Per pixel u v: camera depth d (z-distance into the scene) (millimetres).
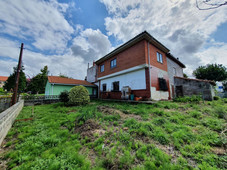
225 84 17906
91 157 1861
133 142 2250
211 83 8258
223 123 2984
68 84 12453
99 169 1546
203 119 3428
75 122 3711
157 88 7762
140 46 7664
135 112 4574
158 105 5648
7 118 2930
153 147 2049
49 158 1773
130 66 8344
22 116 4637
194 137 2340
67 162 1691
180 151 1932
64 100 7973
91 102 9203
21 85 19891
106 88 11812
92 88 15555
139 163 1666
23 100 7652
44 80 24141
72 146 2164
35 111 5695
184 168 1516
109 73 11031
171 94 9516
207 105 5504
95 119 3742
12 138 2623
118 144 2176
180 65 13164
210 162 1612
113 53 10094
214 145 2080
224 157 1686
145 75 7340
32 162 1677
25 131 2957
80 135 2699
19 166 1615
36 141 2367
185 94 9258
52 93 11430
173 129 2777
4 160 1820
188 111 4375
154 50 8281
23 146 2203
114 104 7121
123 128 2998
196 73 17188
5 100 6945
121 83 9461
